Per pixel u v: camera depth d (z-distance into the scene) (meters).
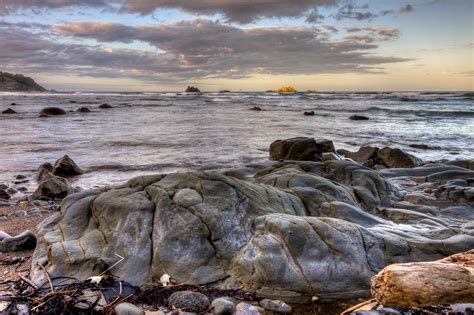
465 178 10.05
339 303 4.59
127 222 5.53
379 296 3.57
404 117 37.41
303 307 4.52
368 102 66.81
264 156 16.83
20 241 6.28
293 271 4.81
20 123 31.41
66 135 23.98
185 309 4.31
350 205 6.69
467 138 22.84
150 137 23.17
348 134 24.95
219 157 16.62
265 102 74.81
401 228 6.19
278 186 7.62
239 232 5.50
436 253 5.30
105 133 25.16
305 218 5.43
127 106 59.06
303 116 40.25
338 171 9.09
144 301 4.52
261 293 4.70
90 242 5.41
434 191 8.94
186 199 5.74
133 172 13.85
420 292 3.34
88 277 4.93
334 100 79.12
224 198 5.86
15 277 5.24
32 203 9.87
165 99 90.69
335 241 5.08
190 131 26.50
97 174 13.58
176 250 5.22
